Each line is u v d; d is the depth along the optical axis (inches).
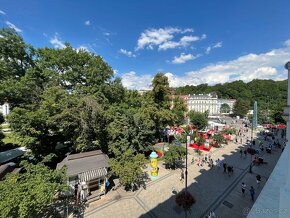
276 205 187.5
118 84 1134.4
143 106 1273.4
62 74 972.6
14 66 879.7
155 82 1300.4
